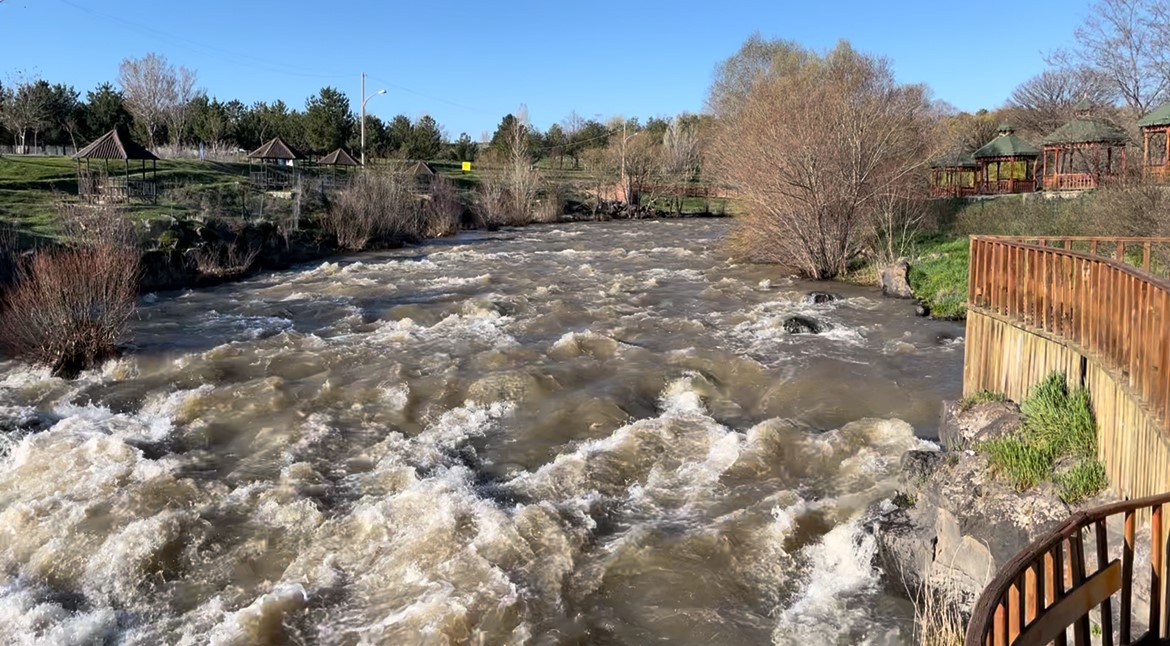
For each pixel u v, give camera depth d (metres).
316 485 10.49
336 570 8.51
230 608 7.95
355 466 11.20
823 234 27.75
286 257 34.12
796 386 14.55
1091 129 39.22
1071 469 7.85
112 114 60.69
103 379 15.71
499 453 11.65
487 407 13.58
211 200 38.34
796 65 60.91
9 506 9.98
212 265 29.12
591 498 10.06
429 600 7.83
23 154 54.47
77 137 59.50
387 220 41.53
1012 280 10.37
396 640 7.33
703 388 14.48
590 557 8.71
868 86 32.47
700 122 87.31
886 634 7.34
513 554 8.67
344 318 21.64
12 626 7.67
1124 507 4.79
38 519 9.61
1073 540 4.66
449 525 9.14
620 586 8.22
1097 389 8.09
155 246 28.20
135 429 12.77
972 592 7.50
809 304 22.55
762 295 24.34
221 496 10.21
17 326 16.64
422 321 21.05
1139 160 34.91
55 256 19.17
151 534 9.13
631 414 13.24
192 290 26.83
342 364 16.48
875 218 29.94
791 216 28.02
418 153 84.62
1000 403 10.21
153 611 7.95
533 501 10.01
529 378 14.64
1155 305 6.51
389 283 27.92
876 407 13.49
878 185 28.14
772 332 18.84
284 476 10.72
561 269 31.34
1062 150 43.00
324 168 61.31
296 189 42.16
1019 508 7.62
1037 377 9.66
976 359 11.46
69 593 8.28
